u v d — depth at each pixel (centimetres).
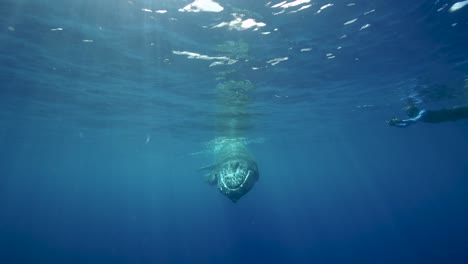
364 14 1025
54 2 940
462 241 4434
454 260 3581
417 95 2292
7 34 1162
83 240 6625
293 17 1005
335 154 6706
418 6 1001
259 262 4316
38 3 948
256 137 3584
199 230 8031
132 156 5450
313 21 1041
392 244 4988
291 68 1488
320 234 6862
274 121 2789
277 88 1798
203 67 1433
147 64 1408
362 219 9356
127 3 922
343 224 8450
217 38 1138
